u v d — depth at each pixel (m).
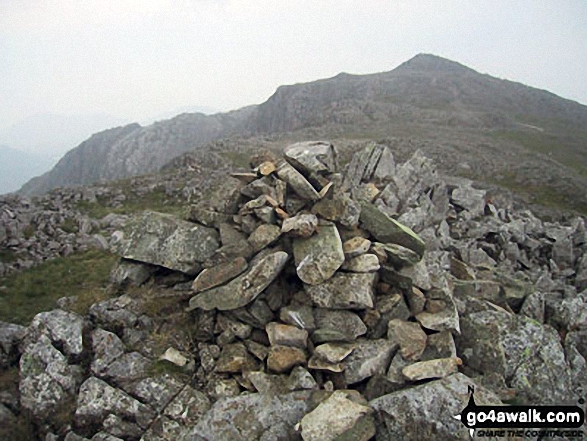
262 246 11.12
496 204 26.58
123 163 158.75
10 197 27.19
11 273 16.55
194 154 57.88
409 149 57.31
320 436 7.75
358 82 138.75
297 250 10.76
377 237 11.77
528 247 19.94
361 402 8.52
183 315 11.16
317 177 12.21
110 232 23.83
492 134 79.38
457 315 10.39
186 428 8.59
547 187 45.28
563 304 12.45
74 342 10.07
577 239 21.19
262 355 9.86
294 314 10.10
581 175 52.00
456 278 13.44
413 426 7.80
